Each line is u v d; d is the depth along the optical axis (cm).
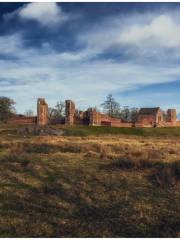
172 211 1258
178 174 1794
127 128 12600
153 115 15050
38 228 1083
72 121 13375
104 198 1416
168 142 5938
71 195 1455
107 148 3431
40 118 13200
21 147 3538
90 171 1969
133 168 2020
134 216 1197
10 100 15150
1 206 1301
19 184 1655
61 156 2705
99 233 1052
